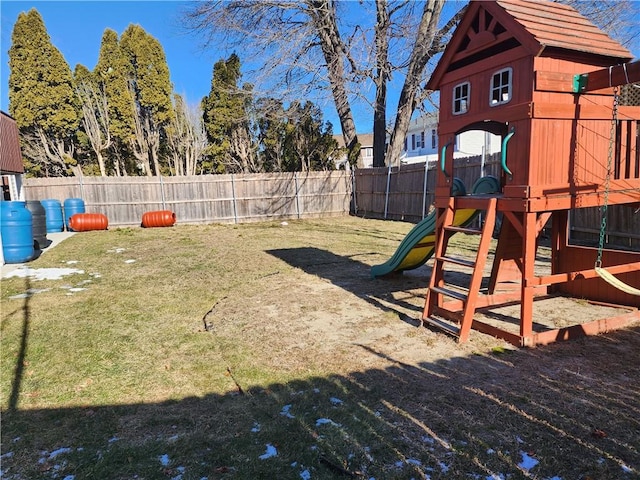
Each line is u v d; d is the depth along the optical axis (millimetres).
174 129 20938
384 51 15438
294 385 3084
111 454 2307
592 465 2121
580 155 3748
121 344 3990
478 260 3820
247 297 5637
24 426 2611
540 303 5180
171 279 6770
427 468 2129
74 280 6809
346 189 17875
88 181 14922
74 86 19297
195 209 15914
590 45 3625
